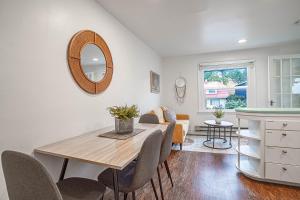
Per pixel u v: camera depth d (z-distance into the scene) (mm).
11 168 825
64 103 1629
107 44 2318
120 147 1353
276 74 3990
